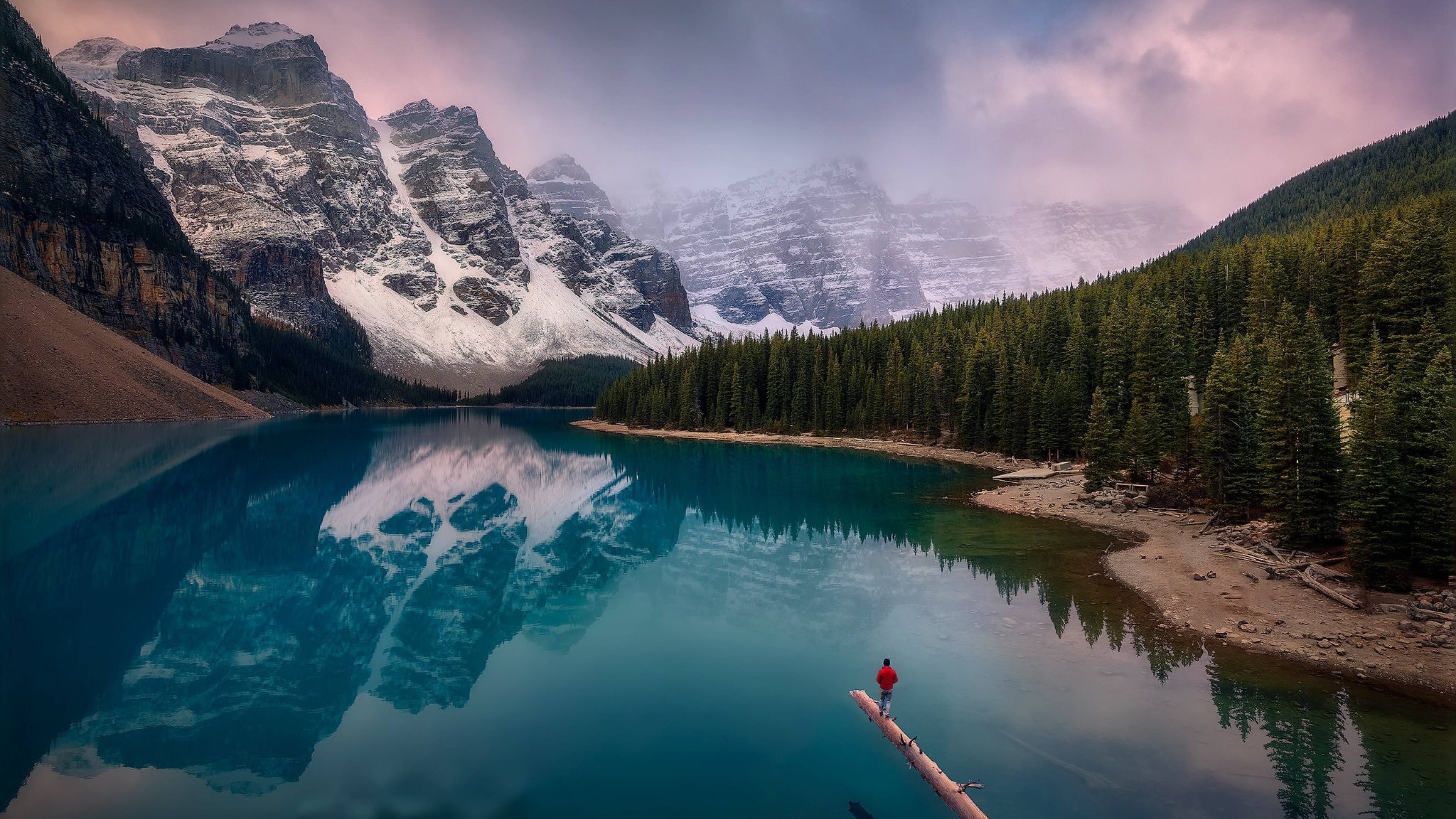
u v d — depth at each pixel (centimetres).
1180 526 4431
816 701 2097
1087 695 2092
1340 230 8575
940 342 11769
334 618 2912
